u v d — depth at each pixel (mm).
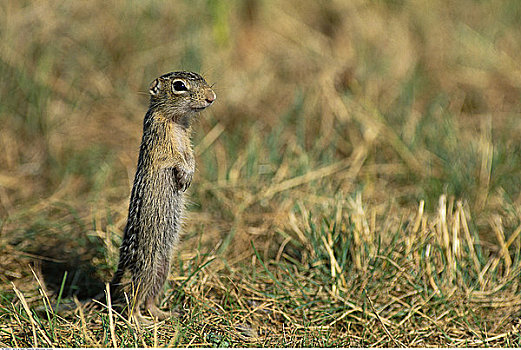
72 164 12227
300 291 8984
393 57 14906
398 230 9516
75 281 9422
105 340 7566
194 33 14430
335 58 14797
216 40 14516
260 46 15117
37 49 13523
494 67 14984
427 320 8516
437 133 12734
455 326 8492
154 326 7793
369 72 14297
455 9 16547
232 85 13812
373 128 12750
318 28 15867
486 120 13531
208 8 14820
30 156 12570
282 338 8164
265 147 12617
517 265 9344
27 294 9094
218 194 11398
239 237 10422
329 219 9992
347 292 8797
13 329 7977
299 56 14727
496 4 16844
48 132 12664
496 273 9336
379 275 9062
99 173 11969
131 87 13867
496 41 15867
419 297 8773
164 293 8875
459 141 12594
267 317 8648
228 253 10117
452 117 13422
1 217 10969
